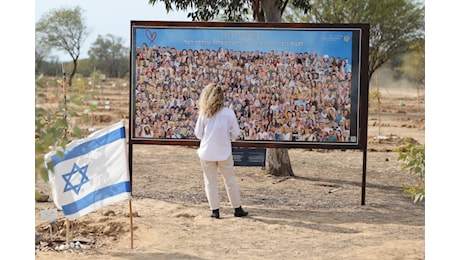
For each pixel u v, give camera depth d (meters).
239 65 12.02
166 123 12.20
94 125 26.12
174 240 9.19
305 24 11.85
